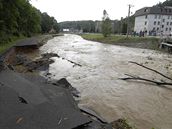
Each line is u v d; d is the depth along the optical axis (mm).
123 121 8367
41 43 41844
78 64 21156
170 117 9562
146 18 85125
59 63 21188
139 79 16016
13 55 22562
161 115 9742
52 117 6293
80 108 9180
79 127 6273
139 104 10992
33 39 43500
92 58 26312
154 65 22734
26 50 31219
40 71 16766
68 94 10125
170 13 84250
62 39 70625
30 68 17000
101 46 45906
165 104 11148
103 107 10312
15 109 6434
